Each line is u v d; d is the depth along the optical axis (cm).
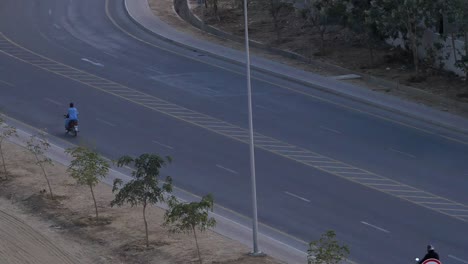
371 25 6119
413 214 3709
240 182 4116
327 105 5512
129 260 3150
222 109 5406
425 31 6109
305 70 6275
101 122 5141
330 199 3888
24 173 4212
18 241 3356
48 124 5094
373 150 4650
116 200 3259
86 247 3294
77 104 5500
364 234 3472
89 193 3906
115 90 5806
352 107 5469
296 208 3769
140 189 3191
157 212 3650
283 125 5097
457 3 5512
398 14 5856
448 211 3753
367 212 3725
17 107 5422
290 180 4150
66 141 4800
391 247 3338
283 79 6109
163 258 3138
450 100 5453
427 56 6019
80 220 3559
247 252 3191
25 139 4797
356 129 5031
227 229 3469
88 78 6106
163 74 6228
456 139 4862
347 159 4491
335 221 3616
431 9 5744
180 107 5441
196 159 4472
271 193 3962
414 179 4181
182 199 3872
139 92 5772
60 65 6469
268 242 3334
